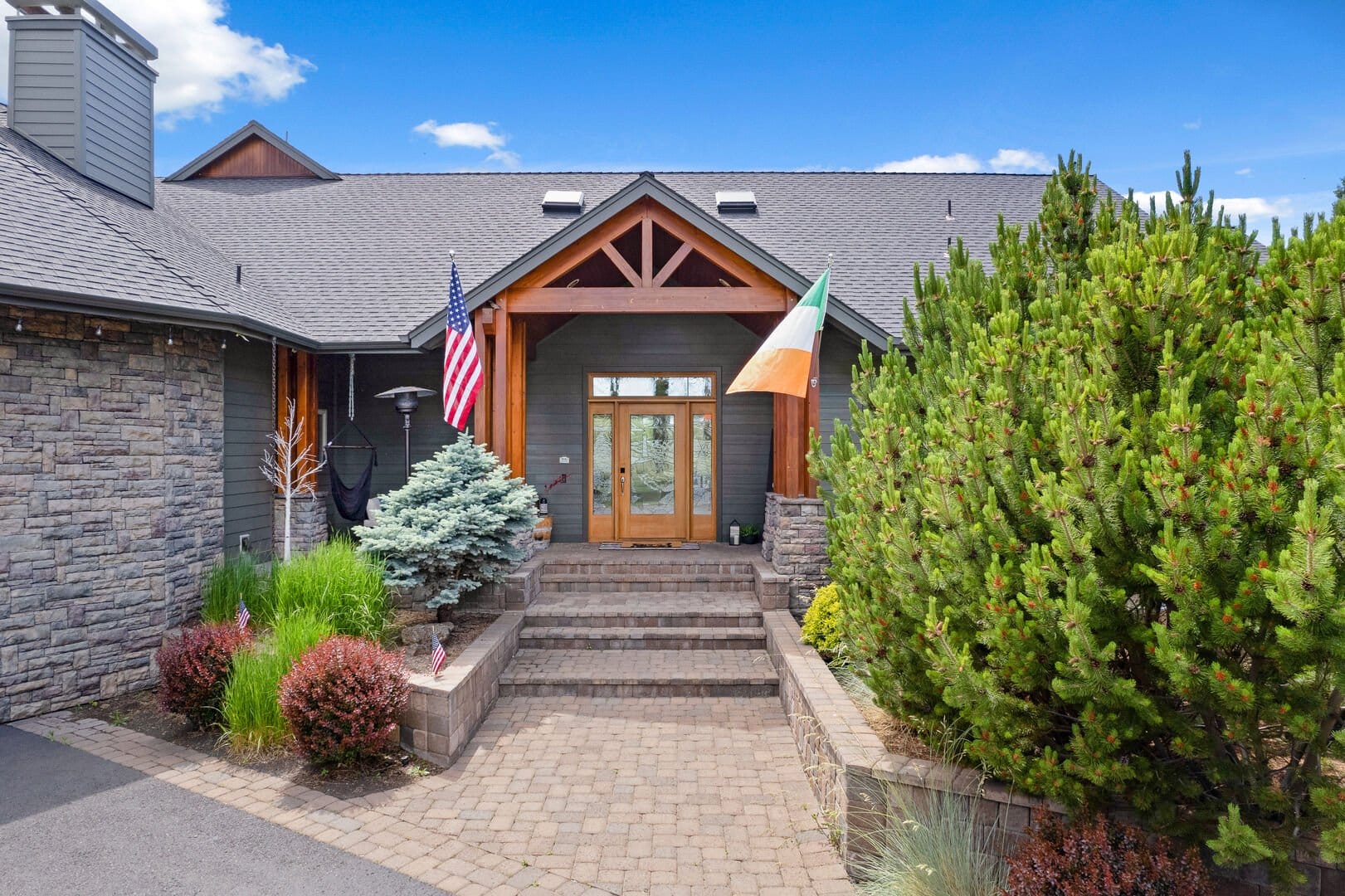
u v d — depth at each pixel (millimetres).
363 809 5363
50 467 7242
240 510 9469
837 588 6312
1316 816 3596
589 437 12266
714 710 7336
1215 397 3676
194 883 4422
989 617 3996
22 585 7039
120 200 10102
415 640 7672
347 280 11891
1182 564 3244
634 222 9500
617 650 8617
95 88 9836
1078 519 3859
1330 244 3541
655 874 4633
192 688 6547
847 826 4672
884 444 5168
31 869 4535
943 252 12516
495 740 6602
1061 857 3812
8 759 6098
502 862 4730
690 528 12266
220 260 11078
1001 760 4145
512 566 9305
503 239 13141
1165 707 3797
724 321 12234
